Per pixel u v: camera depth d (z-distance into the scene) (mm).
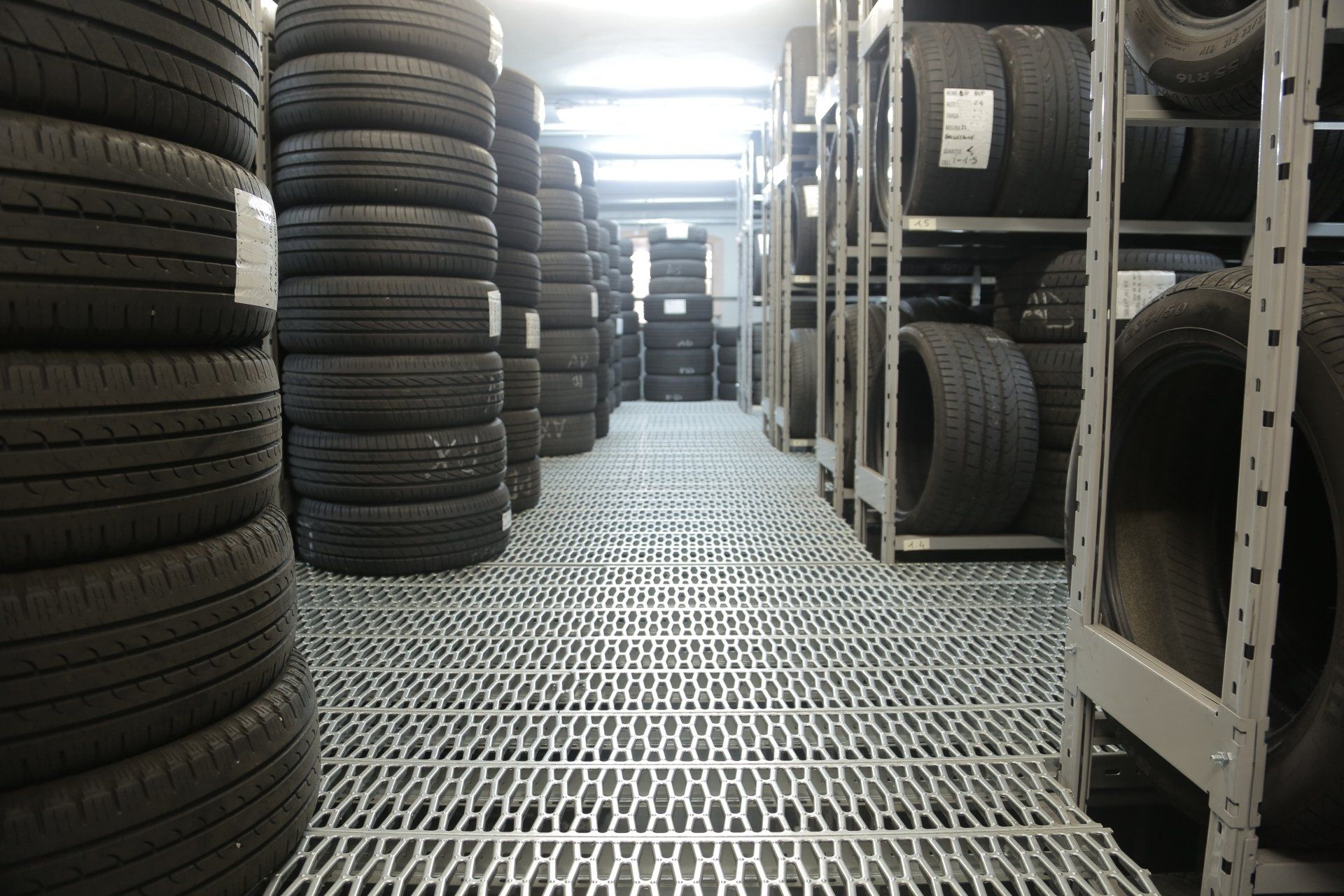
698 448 6324
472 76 2914
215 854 1197
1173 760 1277
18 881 1035
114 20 1071
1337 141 2775
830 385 4559
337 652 2262
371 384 2809
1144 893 1310
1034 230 2988
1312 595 1680
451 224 2863
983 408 2861
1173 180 2955
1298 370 1176
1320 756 1136
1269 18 1040
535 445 4070
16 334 1027
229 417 1242
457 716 1882
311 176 2740
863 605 2635
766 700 1976
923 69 2861
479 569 3027
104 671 1077
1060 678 2096
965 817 1550
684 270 10586
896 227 2979
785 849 1439
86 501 1064
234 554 1255
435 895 1373
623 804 1544
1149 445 1697
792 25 7293
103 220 1066
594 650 2295
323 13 2691
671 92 9039
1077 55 2879
